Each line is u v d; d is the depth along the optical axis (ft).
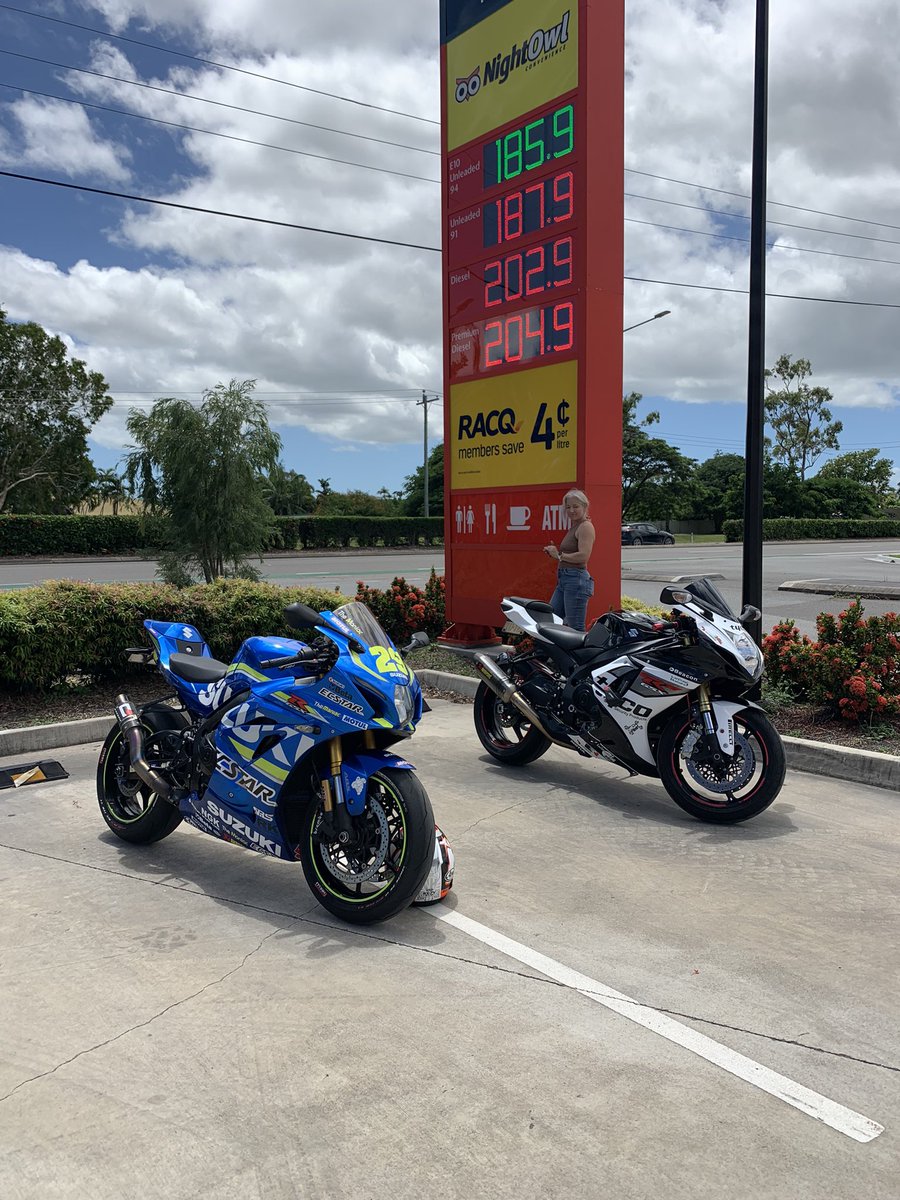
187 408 48.06
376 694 12.62
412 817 12.50
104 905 13.79
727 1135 8.61
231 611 29.27
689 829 17.42
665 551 137.59
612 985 11.46
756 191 25.08
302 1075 9.53
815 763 21.21
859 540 193.36
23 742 22.77
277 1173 8.07
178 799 15.10
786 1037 10.30
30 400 147.23
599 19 28.89
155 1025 10.48
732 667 17.07
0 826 17.37
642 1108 9.00
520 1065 9.72
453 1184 7.93
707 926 13.16
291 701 13.20
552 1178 8.01
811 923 13.25
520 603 21.85
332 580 80.94
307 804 14.10
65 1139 8.52
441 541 153.79
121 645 26.94
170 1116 8.86
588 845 16.53
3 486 149.89
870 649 23.72
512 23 31.32
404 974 11.71
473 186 33.53
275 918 13.39
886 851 16.21
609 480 30.50
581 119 29.01
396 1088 9.31
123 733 16.07
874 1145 8.50
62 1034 10.28
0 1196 7.78
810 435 242.17
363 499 277.44
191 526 49.16
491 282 33.01
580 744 19.89
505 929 13.06
